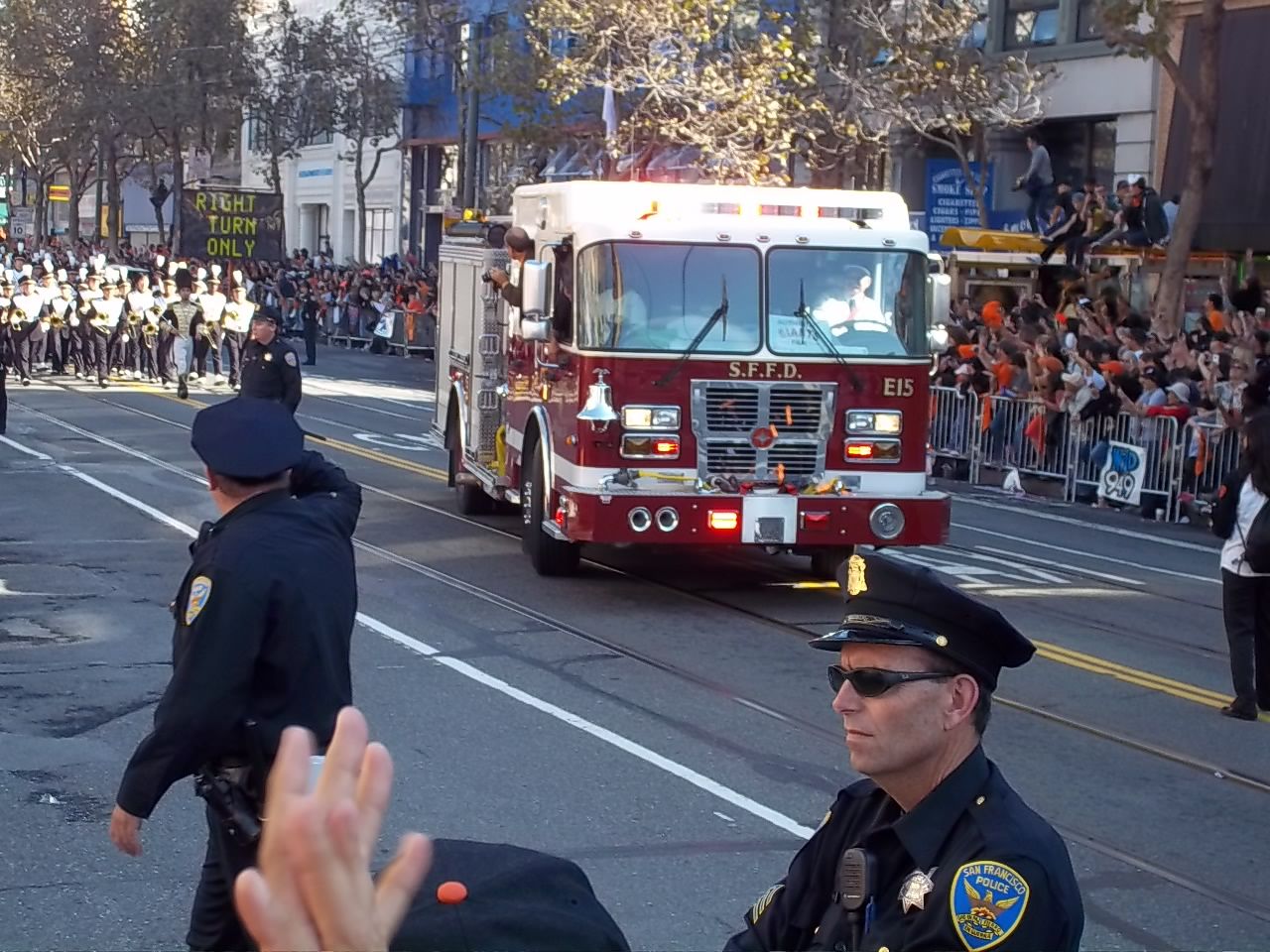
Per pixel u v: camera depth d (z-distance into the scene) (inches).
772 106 1097.4
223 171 2861.7
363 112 2031.3
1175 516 733.3
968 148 1339.8
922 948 104.1
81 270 1425.9
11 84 2532.0
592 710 352.2
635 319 466.9
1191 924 242.8
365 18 2122.3
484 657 399.5
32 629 415.2
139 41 2250.2
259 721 172.1
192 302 1105.4
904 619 112.8
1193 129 920.9
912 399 480.7
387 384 1334.9
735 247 472.7
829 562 524.4
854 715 114.0
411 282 1748.3
